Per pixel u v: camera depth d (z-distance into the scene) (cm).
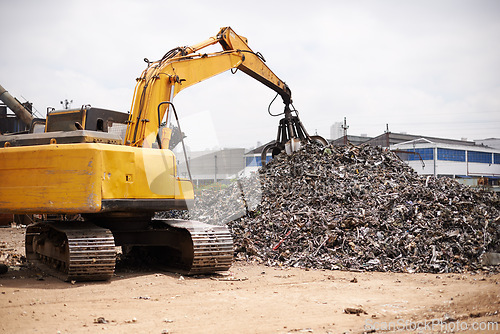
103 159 856
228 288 816
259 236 1210
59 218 1140
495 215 1261
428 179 1484
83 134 878
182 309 659
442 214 1177
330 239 1113
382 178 1443
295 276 934
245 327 562
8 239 1611
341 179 1426
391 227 1135
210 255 916
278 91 1731
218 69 1304
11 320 589
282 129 1794
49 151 866
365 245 1085
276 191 1426
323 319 599
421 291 777
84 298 726
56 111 986
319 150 1630
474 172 6175
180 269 980
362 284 851
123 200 873
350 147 1644
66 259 877
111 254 845
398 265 1005
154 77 1034
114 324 577
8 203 884
